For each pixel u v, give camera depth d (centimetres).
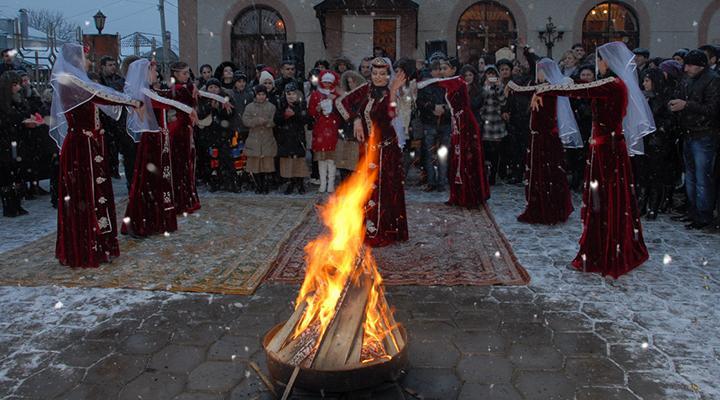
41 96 901
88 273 547
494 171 955
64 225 560
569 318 445
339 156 847
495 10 1728
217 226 711
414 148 979
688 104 655
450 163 805
